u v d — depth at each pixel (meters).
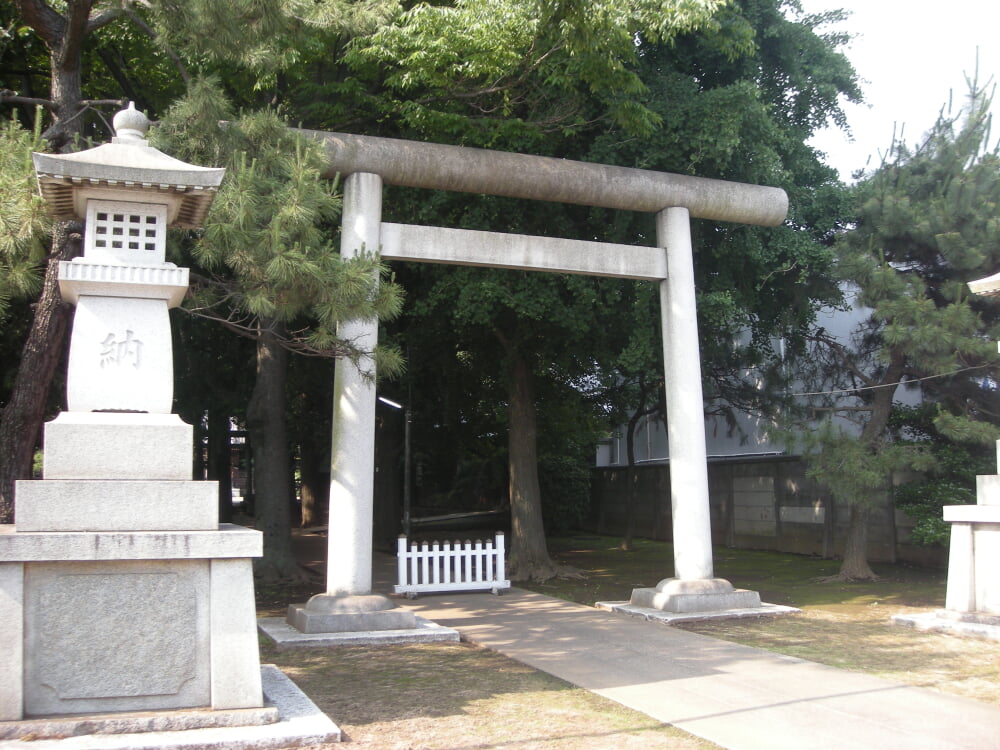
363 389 9.80
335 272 8.07
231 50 9.20
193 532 5.45
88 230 5.88
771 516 19.80
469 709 6.37
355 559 9.66
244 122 9.10
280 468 14.98
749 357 16.09
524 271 12.90
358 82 13.19
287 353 16.47
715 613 10.59
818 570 15.82
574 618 10.81
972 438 11.41
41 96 13.73
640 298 12.84
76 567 5.28
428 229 10.51
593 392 20.39
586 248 11.19
